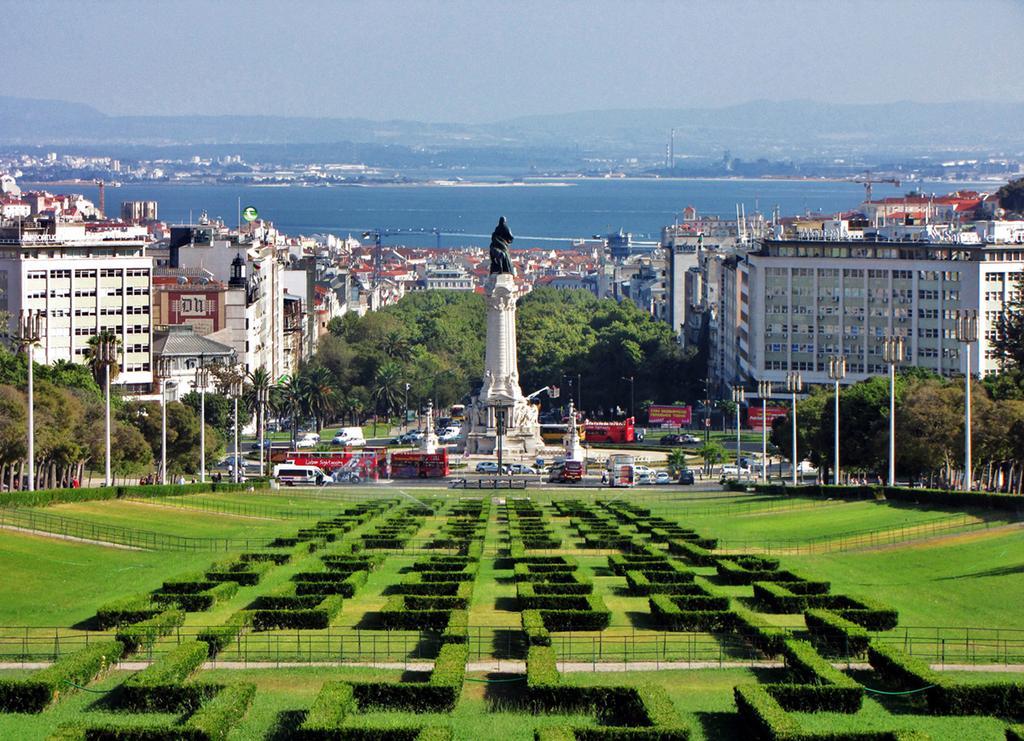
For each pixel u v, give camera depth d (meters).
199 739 115.31
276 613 156.00
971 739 120.31
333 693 124.69
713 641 151.12
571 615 155.62
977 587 174.88
